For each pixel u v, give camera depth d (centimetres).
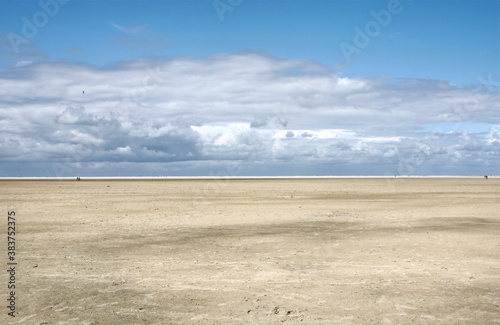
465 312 740
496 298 820
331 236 1584
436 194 4269
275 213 2398
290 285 909
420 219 2112
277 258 1189
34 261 1151
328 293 851
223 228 1800
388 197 3797
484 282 934
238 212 2455
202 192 4606
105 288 889
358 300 805
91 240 1497
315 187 6122
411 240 1488
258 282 935
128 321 695
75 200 3341
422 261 1147
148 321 696
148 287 897
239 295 839
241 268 1068
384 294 844
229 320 700
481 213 2388
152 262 1138
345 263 1124
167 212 2455
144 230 1742
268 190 5128
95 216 2241
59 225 1888
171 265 1102
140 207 2764
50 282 935
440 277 977
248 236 1588
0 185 6550
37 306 771
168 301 802
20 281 945
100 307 766
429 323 688
